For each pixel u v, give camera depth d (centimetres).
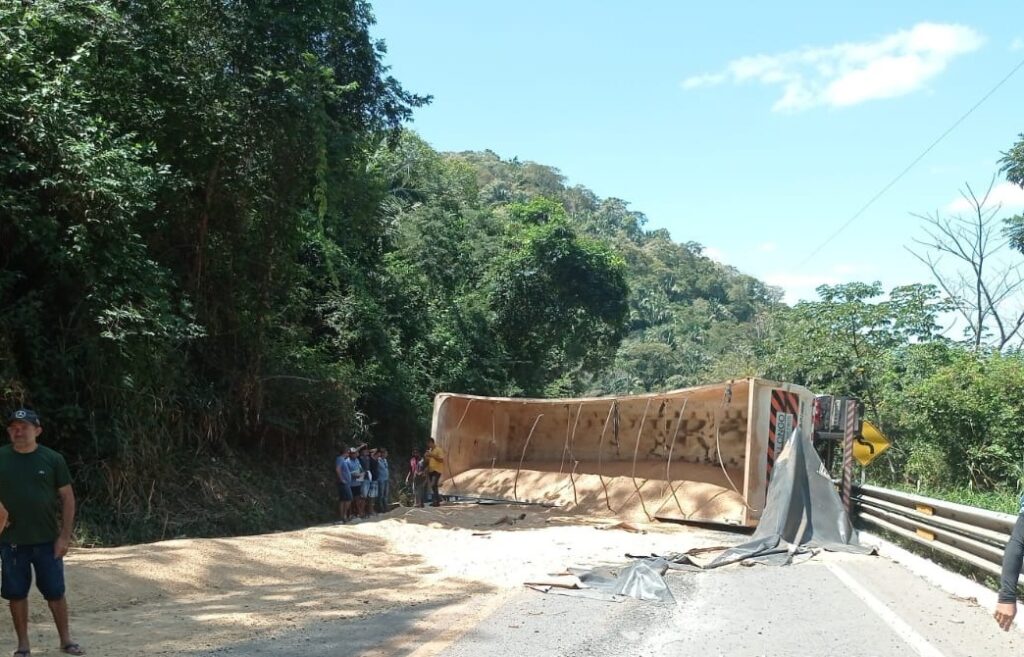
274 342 2066
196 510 1547
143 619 735
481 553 1198
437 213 3328
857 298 2519
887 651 634
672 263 12875
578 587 908
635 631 699
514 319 3722
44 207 1279
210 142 1612
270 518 1716
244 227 1786
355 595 883
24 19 1284
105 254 1291
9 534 581
